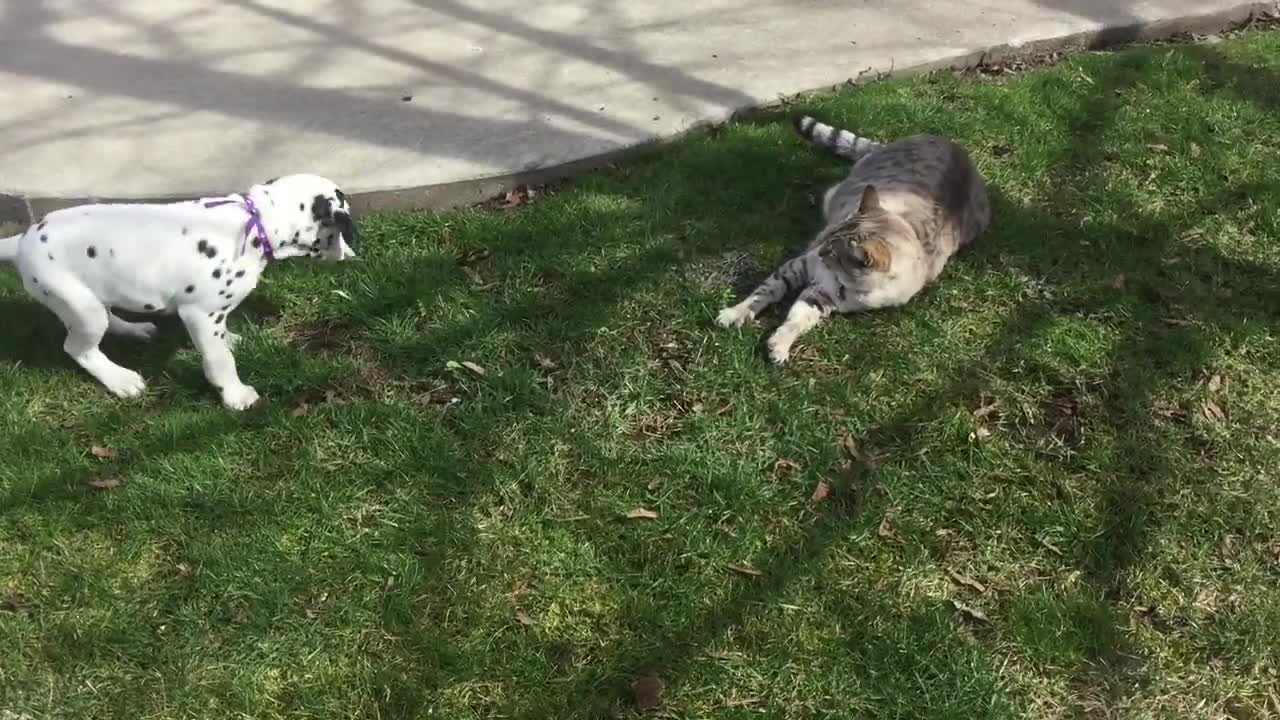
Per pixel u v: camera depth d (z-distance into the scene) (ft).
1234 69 10.16
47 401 7.32
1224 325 8.04
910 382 7.72
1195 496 7.22
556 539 6.97
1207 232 8.68
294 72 9.62
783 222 8.67
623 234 8.46
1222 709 6.52
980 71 10.30
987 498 7.20
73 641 6.47
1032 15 10.75
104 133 8.84
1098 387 7.72
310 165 8.69
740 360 7.75
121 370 7.36
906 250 7.91
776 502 7.14
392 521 6.97
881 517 7.09
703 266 8.35
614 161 9.03
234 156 8.71
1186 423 7.55
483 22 10.39
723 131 9.34
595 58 9.98
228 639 6.52
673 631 6.66
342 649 6.53
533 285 8.16
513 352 7.77
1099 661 6.64
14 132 8.79
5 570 6.68
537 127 9.18
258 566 6.73
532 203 8.73
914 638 6.66
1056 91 9.82
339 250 7.39
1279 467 7.35
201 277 6.96
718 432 7.43
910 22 10.62
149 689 6.36
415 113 9.25
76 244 6.84
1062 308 8.16
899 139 8.93
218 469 7.07
